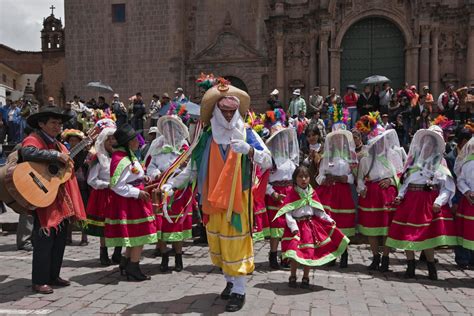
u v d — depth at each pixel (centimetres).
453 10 2645
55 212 636
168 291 643
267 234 803
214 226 579
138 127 2245
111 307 571
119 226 699
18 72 5081
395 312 567
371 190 816
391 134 834
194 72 3052
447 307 592
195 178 621
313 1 2781
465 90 1659
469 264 837
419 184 743
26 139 637
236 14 2998
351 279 734
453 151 947
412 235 730
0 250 937
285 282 704
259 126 789
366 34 2800
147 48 3084
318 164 911
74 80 3186
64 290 649
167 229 748
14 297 615
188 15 3066
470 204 724
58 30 4206
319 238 664
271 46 2900
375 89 1880
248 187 577
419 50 2673
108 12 3142
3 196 620
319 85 2762
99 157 772
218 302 591
